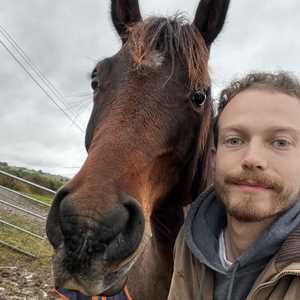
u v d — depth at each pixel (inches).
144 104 19.7
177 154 21.3
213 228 16.4
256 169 13.8
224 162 14.8
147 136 19.1
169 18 23.1
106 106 20.5
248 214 14.1
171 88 20.6
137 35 21.9
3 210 107.8
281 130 13.9
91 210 14.8
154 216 25.5
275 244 13.9
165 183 21.5
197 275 16.1
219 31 26.2
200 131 23.3
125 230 16.2
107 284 15.0
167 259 26.2
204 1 25.9
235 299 14.7
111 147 17.8
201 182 25.9
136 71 20.7
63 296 25.8
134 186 17.6
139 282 27.5
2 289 54.3
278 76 15.1
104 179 16.2
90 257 14.4
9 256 72.4
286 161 13.9
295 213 14.2
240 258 14.2
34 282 59.4
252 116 14.3
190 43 22.0
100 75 22.4
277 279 13.1
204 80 22.2
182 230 17.7
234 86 16.4
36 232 90.7
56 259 14.9
